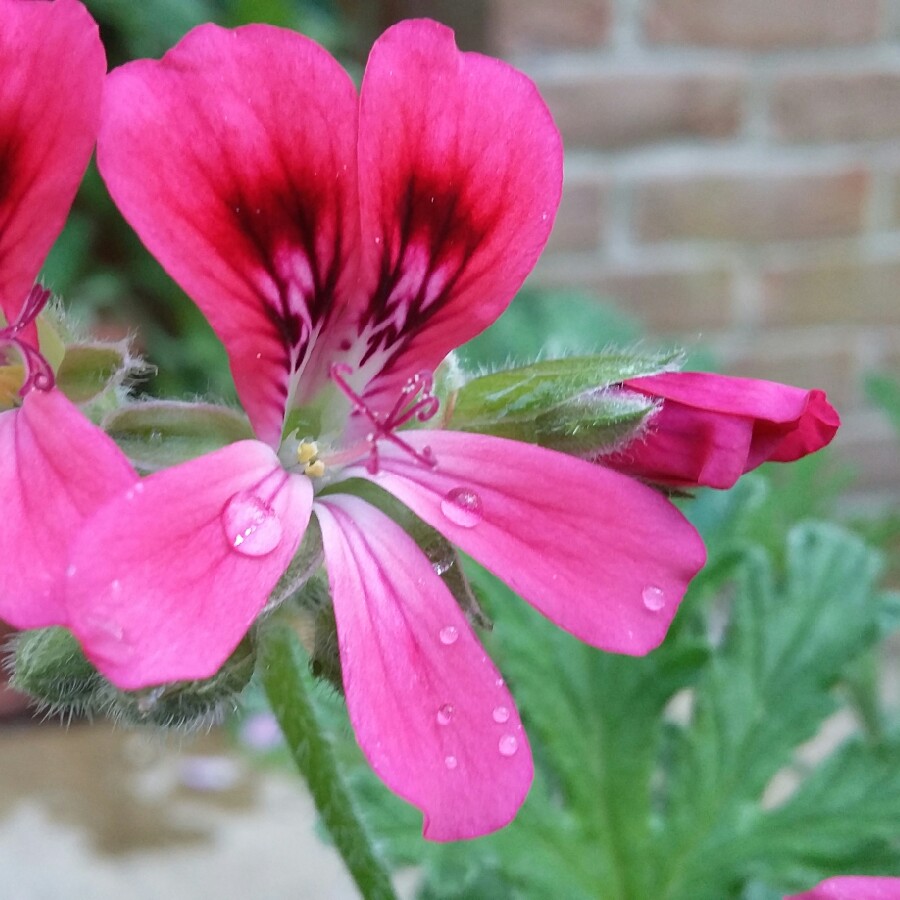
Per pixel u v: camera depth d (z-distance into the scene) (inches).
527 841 58.1
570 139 76.2
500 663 57.9
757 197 78.2
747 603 59.0
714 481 35.5
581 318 74.2
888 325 80.7
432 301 36.2
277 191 31.3
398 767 28.8
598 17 75.0
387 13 85.4
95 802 70.6
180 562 27.0
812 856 57.1
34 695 34.9
